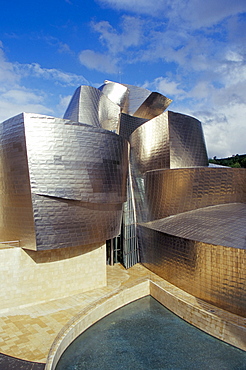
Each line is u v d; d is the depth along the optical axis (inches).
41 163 743.1
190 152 1244.5
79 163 798.5
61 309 804.0
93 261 948.6
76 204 801.6
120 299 900.6
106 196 869.8
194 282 852.0
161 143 1221.1
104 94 1656.0
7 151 773.3
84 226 829.2
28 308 812.0
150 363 608.4
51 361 553.6
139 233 1291.8
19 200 776.3
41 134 743.1
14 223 816.9
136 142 1368.1
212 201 1029.8
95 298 876.6
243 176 1058.7
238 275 716.7
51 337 651.5
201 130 1338.6
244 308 705.0
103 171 857.5
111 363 608.4
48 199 757.9
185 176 1053.8
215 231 834.8
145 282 1003.3
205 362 612.4
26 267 823.1
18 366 540.1
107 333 736.3
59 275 877.2
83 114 1451.8
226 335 683.4
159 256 1069.8
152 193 1197.7
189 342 691.4
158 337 714.8
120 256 1285.7
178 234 932.0
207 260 800.3
